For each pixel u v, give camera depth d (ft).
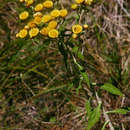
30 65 2.65
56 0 2.47
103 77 2.64
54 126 2.54
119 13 2.86
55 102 2.63
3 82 2.61
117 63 2.64
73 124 2.55
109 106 2.56
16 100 2.62
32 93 2.59
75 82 2.43
